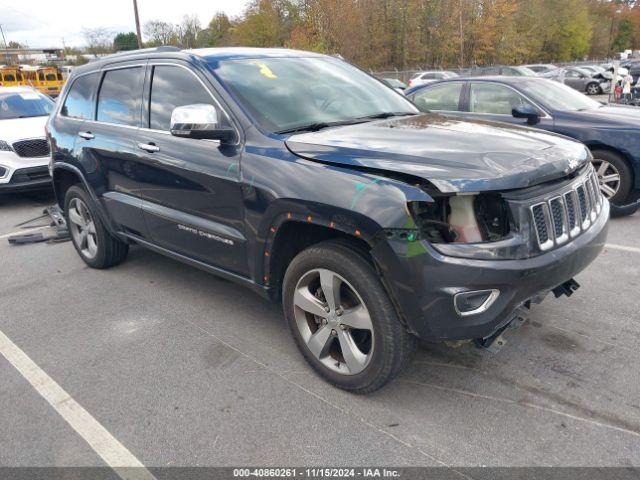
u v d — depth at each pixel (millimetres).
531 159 2660
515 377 3023
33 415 2934
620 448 2461
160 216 3850
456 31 44594
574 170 2832
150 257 5328
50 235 6203
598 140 5957
